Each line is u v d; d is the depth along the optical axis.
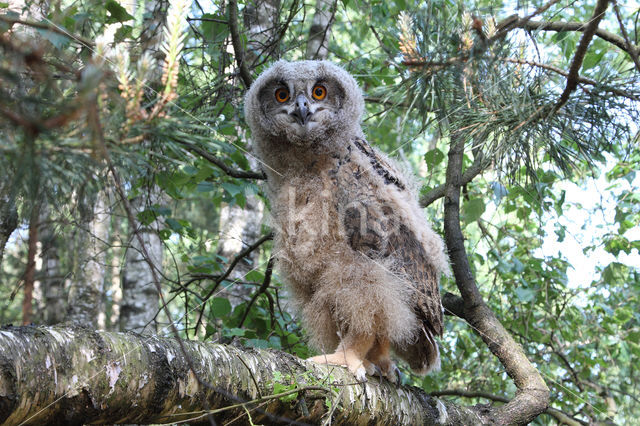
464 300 4.46
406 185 3.79
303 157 3.54
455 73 2.57
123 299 8.62
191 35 5.20
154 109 1.59
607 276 6.00
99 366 2.15
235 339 2.88
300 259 3.43
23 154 1.37
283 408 2.76
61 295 8.09
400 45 2.62
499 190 4.52
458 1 2.60
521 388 4.09
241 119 5.23
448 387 7.44
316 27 6.73
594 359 6.60
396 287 3.33
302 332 5.08
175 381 2.36
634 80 2.59
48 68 1.53
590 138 2.75
